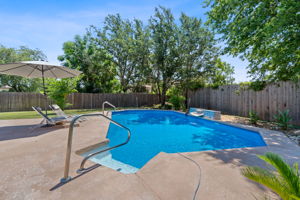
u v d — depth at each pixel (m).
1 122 5.64
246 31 4.79
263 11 4.46
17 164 2.29
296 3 3.45
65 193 1.62
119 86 19.39
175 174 2.08
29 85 15.52
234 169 2.24
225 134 5.82
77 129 4.69
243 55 6.35
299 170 2.18
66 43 17.31
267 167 2.28
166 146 4.46
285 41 4.32
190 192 1.69
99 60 16.66
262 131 4.63
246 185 1.83
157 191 1.70
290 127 5.21
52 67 5.21
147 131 6.19
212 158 2.65
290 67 5.23
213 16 6.23
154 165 2.35
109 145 4.00
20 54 14.95
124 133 5.82
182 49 12.13
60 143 3.31
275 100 6.52
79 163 2.36
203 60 12.44
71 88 8.70
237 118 7.48
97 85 18.00
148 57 13.12
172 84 13.67
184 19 11.79
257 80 6.88
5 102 9.82
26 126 4.97
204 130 6.41
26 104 10.45
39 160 2.44
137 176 2.01
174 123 7.79
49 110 10.49
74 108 12.12
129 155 3.72
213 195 1.64
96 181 1.87
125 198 1.57
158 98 15.84
